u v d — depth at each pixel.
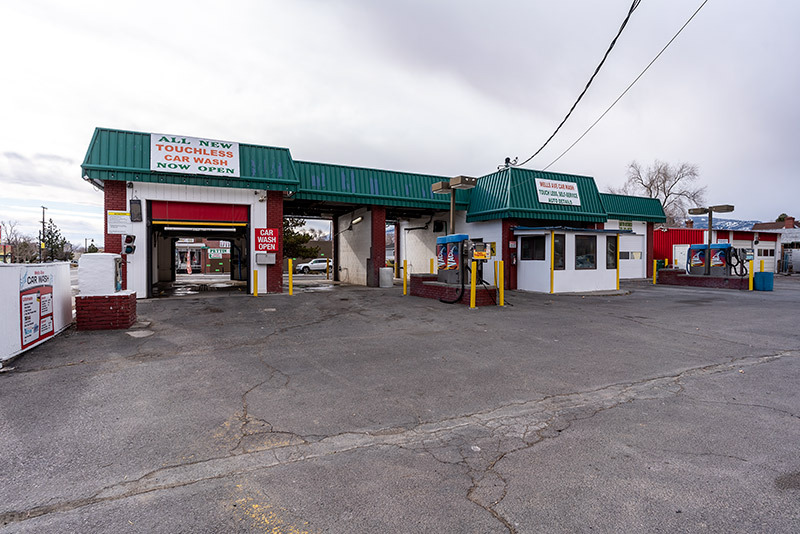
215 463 3.28
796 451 3.47
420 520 2.57
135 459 3.31
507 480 3.03
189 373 5.57
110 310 8.28
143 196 13.00
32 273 6.72
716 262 19.80
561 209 18.58
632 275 24.22
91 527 2.49
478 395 4.86
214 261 37.94
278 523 2.53
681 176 49.53
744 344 7.49
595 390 5.07
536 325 9.15
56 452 3.40
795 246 39.00
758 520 2.56
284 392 4.89
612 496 2.82
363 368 5.90
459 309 11.34
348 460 3.34
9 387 4.95
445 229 21.09
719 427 3.97
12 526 2.49
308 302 12.45
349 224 21.17
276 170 14.47
